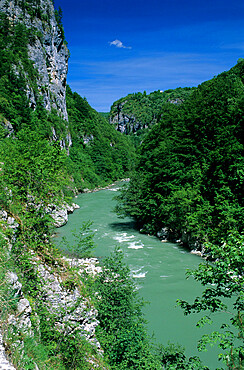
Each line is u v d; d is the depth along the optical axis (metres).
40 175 11.76
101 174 79.62
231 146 27.77
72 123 90.19
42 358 5.34
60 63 82.62
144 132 191.25
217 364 11.06
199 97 42.72
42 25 73.81
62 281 9.48
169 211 28.78
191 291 17.16
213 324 13.76
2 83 50.53
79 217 36.94
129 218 37.19
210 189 28.14
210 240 24.03
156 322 14.08
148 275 19.58
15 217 9.40
